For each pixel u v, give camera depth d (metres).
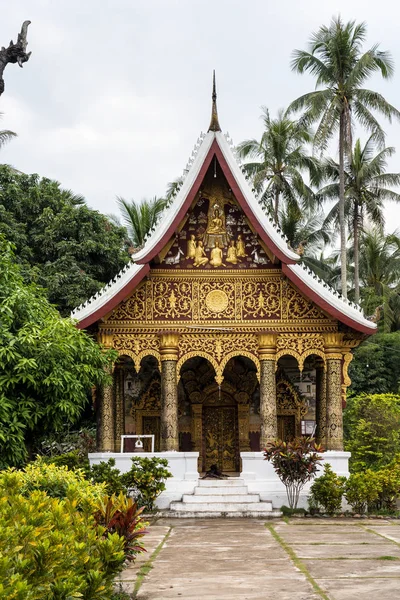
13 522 7.91
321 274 51.94
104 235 34.81
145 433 25.73
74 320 19.94
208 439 26.14
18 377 17.33
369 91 42.56
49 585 7.30
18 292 17.97
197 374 26.33
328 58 43.47
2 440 16.94
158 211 46.66
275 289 23.30
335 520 20.03
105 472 20.62
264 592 10.48
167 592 10.58
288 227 50.38
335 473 21.45
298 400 26.14
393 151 48.94
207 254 23.45
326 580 11.30
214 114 22.94
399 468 22.25
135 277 22.17
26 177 37.16
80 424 31.84
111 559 8.73
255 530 17.78
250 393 26.16
